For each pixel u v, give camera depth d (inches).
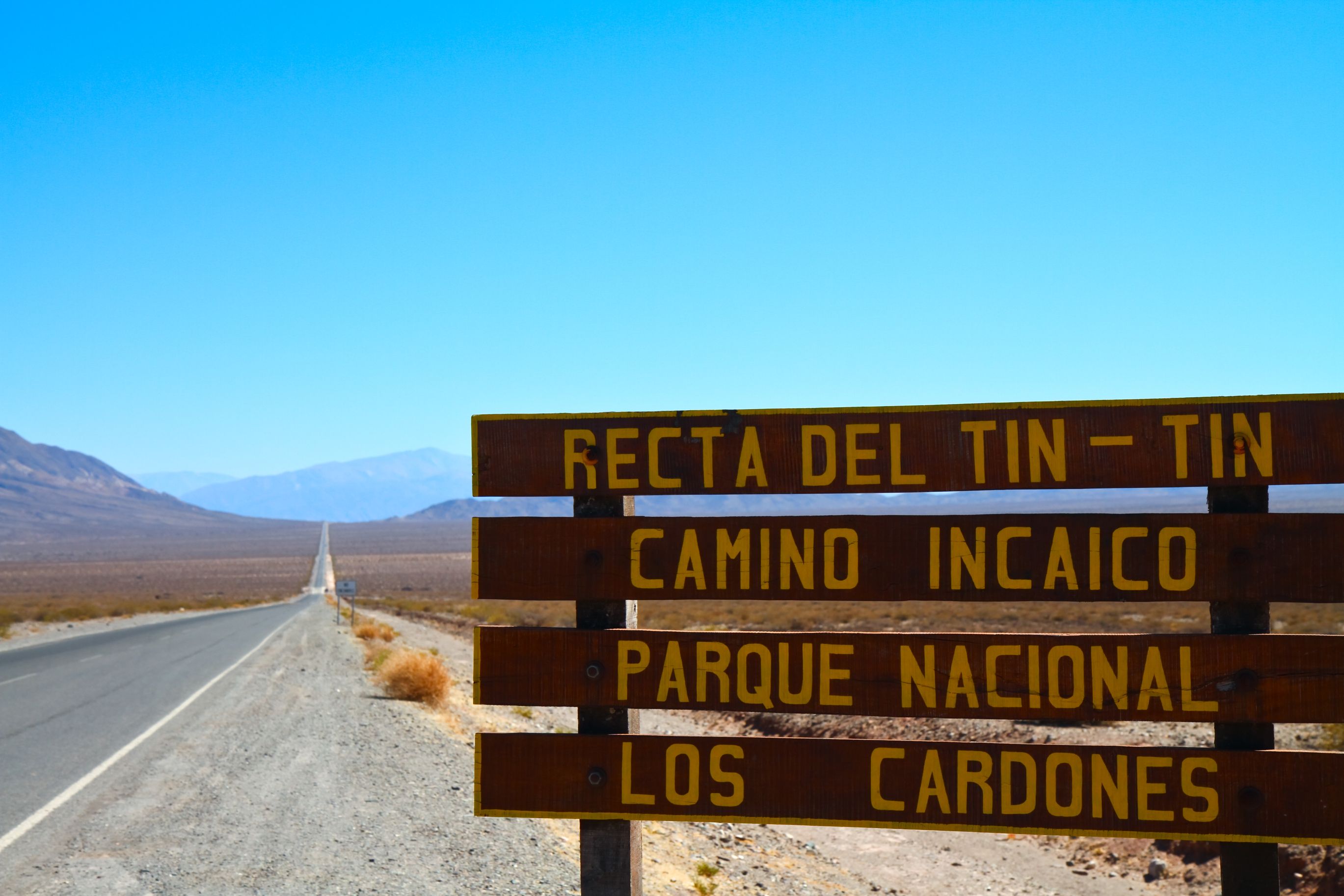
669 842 444.8
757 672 197.3
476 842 354.3
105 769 458.3
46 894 278.1
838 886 451.2
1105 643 188.2
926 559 192.9
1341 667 181.5
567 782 201.3
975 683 191.3
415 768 490.3
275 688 804.6
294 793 417.1
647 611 2155.5
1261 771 183.0
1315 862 435.2
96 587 4751.5
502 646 203.5
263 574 6333.7
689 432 200.1
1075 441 189.6
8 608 2415.1
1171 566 186.2
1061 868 518.6
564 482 202.7
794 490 196.7
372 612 2797.7
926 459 193.6
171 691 773.3
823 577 195.5
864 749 193.8
